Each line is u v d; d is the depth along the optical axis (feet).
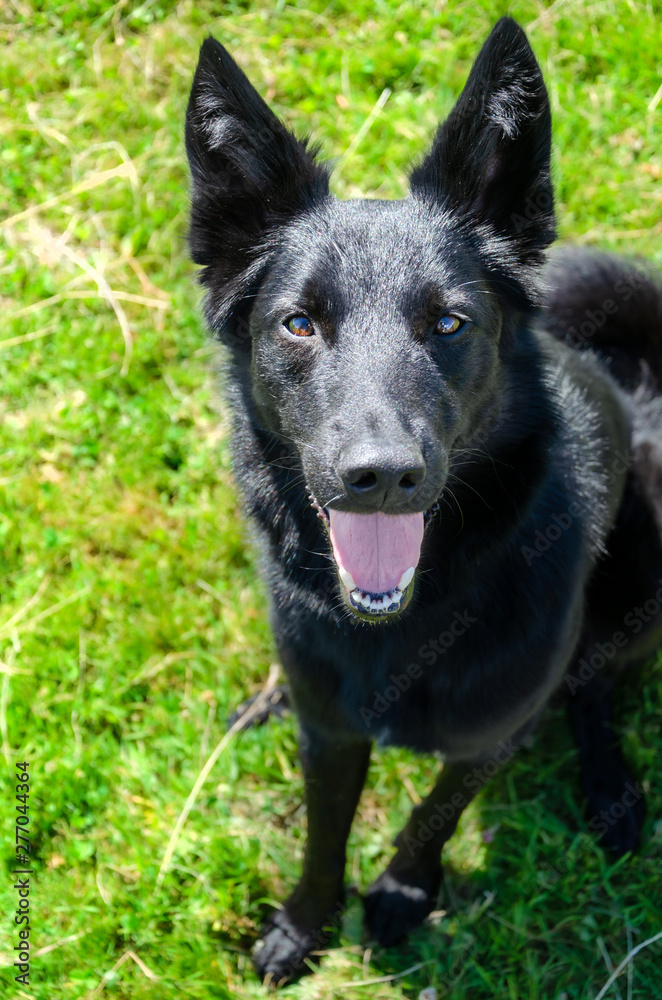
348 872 3.12
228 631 3.42
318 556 2.60
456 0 4.33
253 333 2.55
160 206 4.00
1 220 4.00
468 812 3.19
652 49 4.12
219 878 3.04
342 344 2.39
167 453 3.65
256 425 2.62
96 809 3.15
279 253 2.54
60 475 3.64
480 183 2.55
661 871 3.05
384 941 2.99
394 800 3.21
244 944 3.02
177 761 3.26
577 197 3.91
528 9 4.29
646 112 4.04
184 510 3.58
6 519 3.53
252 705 3.32
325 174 2.63
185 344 3.78
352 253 2.43
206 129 2.51
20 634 3.37
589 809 3.16
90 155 4.11
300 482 2.57
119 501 3.59
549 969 2.96
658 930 2.97
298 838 3.17
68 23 4.39
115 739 3.29
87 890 3.04
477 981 2.95
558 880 3.05
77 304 3.84
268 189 2.58
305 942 2.96
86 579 3.46
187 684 3.35
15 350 3.76
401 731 2.70
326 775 2.81
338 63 4.22
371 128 4.09
